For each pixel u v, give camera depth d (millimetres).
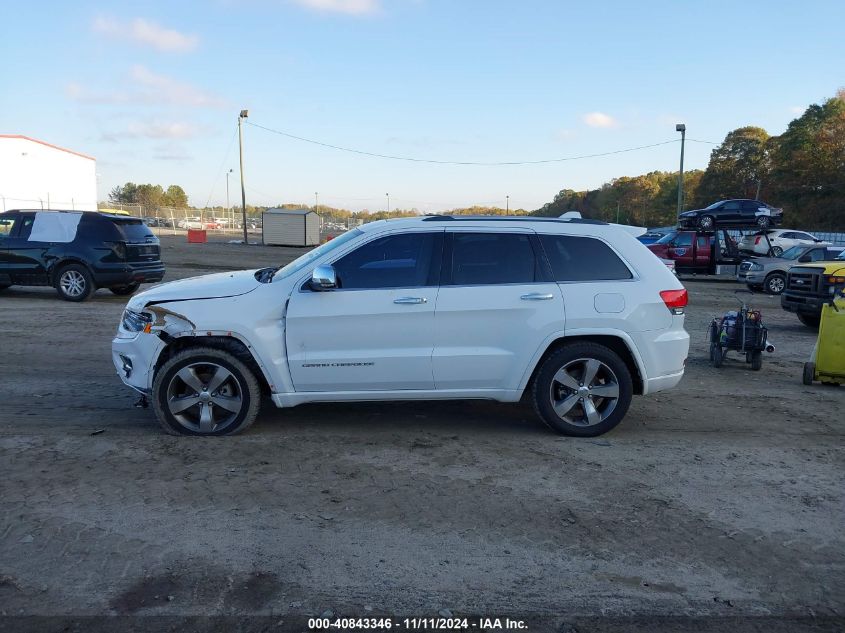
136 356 5543
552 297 5566
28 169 52188
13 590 3316
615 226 5922
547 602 3316
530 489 4633
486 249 5672
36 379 7504
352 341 5484
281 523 4062
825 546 3918
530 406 6730
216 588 3371
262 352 5414
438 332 5516
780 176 67562
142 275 14438
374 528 4027
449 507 4328
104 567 3539
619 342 5754
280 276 5691
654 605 3312
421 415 6371
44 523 3998
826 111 65875
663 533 4031
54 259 13766
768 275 20406
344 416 6281
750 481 4855
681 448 5555
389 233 5625
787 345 11336
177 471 4824
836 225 61281
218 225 77875
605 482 4781
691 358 10031
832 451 5566
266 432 5746
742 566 3682
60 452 5156
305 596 3324
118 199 114250
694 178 87750
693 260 24688
